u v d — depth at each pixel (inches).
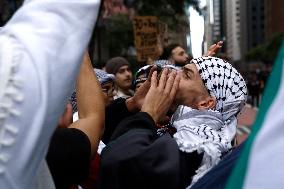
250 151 34.8
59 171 60.2
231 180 37.8
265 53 3095.5
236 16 4923.7
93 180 82.0
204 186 58.5
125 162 66.6
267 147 33.5
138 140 68.0
